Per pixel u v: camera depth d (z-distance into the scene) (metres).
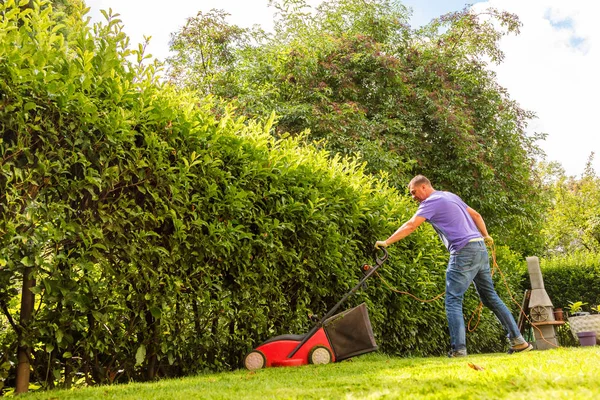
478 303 7.72
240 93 12.12
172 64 12.46
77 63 3.51
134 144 3.62
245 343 4.49
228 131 4.47
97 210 3.48
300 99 12.75
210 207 4.11
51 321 3.22
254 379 3.33
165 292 3.77
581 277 12.01
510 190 14.72
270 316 4.74
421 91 13.95
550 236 31.38
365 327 4.55
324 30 15.23
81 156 3.30
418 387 2.29
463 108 14.46
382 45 14.42
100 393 2.72
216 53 13.08
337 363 4.36
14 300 3.36
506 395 1.97
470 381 2.38
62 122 3.25
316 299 5.19
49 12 3.56
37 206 3.06
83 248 3.37
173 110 4.01
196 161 3.89
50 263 3.20
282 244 4.69
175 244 3.78
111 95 3.59
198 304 4.11
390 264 6.07
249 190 4.52
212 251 4.01
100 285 3.40
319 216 4.93
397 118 13.60
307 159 5.41
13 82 3.04
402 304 6.12
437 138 13.88
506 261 10.38
